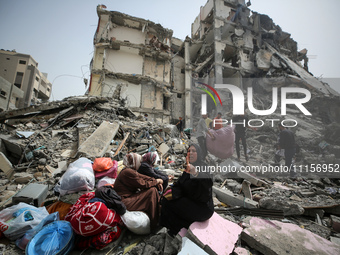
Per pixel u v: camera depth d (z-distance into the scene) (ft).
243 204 9.22
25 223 6.34
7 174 13.41
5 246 6.03
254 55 63.36
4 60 106.11
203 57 74.18
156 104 61.00
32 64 115.55
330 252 5.76
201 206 6.41
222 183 12.09
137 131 23.61
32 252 5.32
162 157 18.81
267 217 8.18
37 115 27.25
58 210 7.51
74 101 27.86
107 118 26.76
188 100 70.03
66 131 20.98
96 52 57.57
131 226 6.60
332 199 10.11
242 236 6.61
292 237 6.44
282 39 81.05
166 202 6.84
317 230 7.51
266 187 11.73
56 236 5.71
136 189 8.11
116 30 62.23
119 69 60.13
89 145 16.61
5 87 70.54
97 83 55.72
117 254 6.14
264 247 5.98
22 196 8.32
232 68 62.49
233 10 70.18
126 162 8.87
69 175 8.20
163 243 6.47
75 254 5.99
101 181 9.22
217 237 6.01
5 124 24.58
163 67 64.85
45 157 15.67
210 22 78.59
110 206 6.66
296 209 8.25
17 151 16.61
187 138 31.14
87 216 5.95
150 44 63.31
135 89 59.98
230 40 67.92
